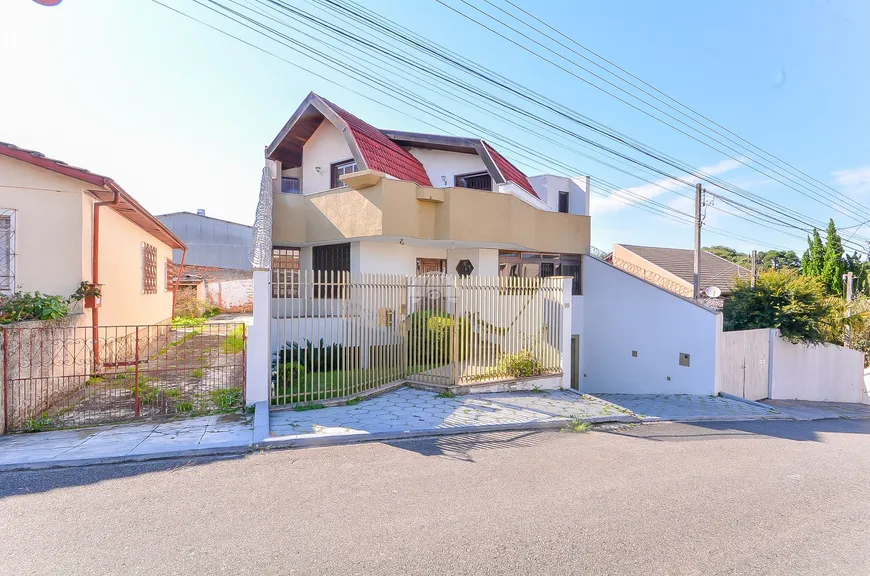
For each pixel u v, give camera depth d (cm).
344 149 1367
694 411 898
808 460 590
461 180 1461
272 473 473
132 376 888
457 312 866
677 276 2050
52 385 695
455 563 314
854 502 446
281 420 643
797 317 1205
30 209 772
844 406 1268
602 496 436
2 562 307
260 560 314
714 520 393
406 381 888
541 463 527
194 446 535
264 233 871
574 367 1491
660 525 379
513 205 1213
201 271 2567
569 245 1472
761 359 1216
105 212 943
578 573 305
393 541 341
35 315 674
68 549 325
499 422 679
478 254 1327
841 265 2436
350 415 682
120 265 1041
